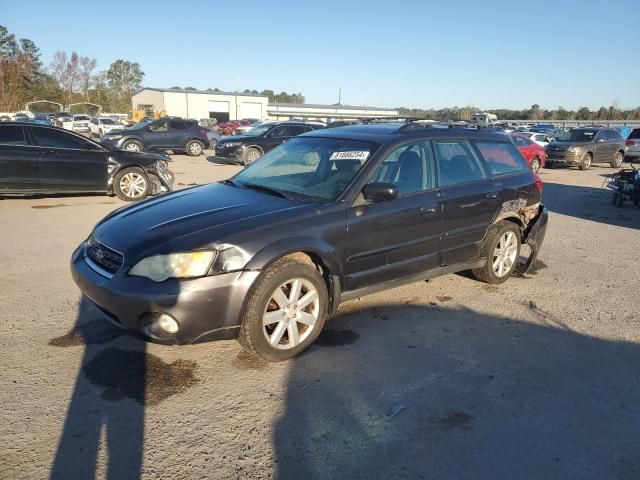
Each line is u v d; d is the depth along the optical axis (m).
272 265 3.43
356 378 3.38
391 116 6.29
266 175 4.55
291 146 4.88
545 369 3.59
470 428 2.89
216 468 2.51
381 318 4.38
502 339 4.04
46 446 2.62
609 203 11.68
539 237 5.64
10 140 8.81
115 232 3.56
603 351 3.90
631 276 5.84
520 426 2.93
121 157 9.66
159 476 2.44
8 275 5.18
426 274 4.57
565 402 3.19
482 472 2.55
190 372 3.40
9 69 75.81
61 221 7.73
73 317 4.18
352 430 2.84
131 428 2.79
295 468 2.53
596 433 2.89
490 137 5.31
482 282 5.41
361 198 3.94
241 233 3.34
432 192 4.46
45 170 9.04
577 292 5.23
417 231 4.32
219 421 2.88
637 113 73.56
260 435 2.77
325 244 3.66
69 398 3.04
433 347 3.86
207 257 3.19
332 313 3.88
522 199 5.31
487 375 3.48
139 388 3.18
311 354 3.70
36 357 3.51
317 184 4.12
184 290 3.11
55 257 5.83
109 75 99.56
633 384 3.43
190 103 70.25
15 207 8.77
